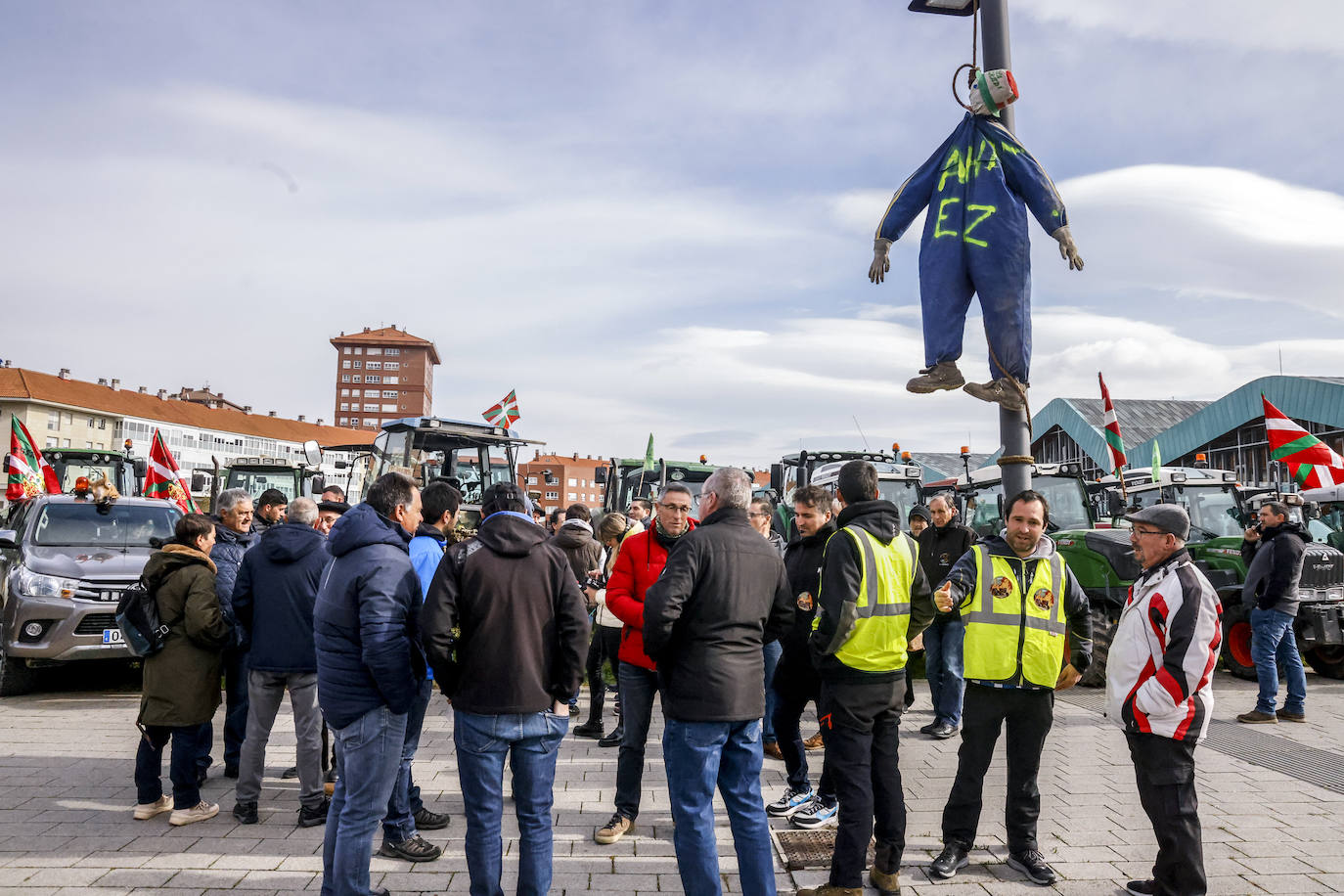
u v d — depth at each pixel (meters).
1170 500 12.49
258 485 16.64
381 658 3.48
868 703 3.89
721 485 3.82
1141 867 4.19
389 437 13.79
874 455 13.85
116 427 77.75
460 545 3.61
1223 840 4.49
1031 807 4.13
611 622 6.53
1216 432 31.78
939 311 5.46
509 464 14.30
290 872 4.04
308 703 4.67
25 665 8.17
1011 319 5.32
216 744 6.67
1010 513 4.24
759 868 3.54
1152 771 3.69
